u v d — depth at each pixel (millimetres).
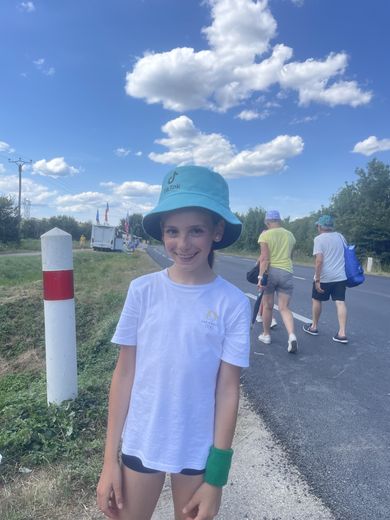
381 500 2510
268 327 6172
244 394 4168
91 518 2215
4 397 4793
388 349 5957
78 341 7191
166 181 1689
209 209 1554
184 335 1535
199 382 1527
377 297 11391
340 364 5227
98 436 3035
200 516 1501
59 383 3402
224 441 1528
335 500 2494
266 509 2379
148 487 1582
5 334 7488
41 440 2922
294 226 44156
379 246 30391
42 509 2281
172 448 1515
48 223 82438
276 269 5773
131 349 1650
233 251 55875
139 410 1573
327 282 6355
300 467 2840
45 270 3357
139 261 25156
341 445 3180
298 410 3816
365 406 3945
